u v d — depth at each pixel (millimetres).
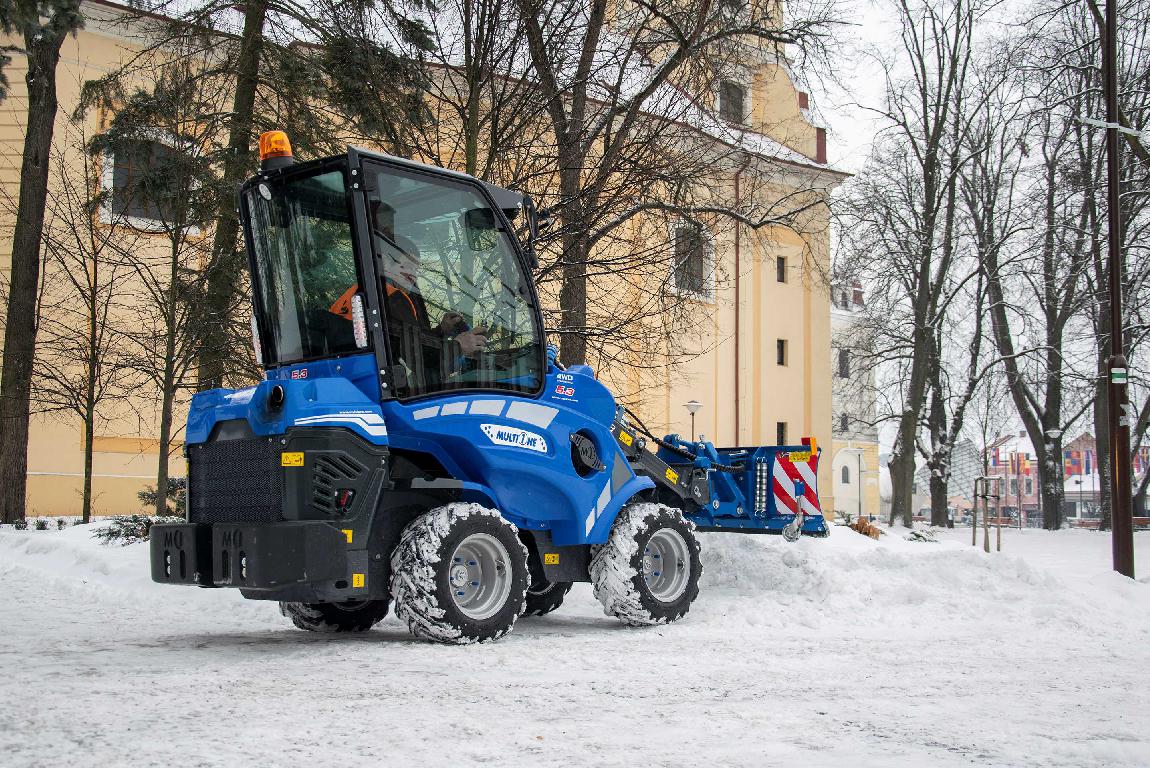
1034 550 22750
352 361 7457
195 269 16953
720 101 15656
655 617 8516
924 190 35594
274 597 7086
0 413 20812
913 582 9867
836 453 59938
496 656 6738
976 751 4266
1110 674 6465
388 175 7562
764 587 10227
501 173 14367
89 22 24891
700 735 4473
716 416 36688
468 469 7836
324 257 7652
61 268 21828
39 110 21281
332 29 15117
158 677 5762
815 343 40969
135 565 12172
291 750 4059
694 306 16125
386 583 7406
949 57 34625
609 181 14594
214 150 16609
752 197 16500
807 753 4176
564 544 8328
